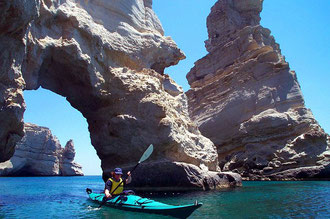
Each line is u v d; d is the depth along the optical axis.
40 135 63.38
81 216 7.46
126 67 17.52
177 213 6.84
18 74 10.82
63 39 14.23
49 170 64.12
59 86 16.70
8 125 10.84
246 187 16.92
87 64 14.84
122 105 16.38
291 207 8.86
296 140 26.09
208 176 15.86
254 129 28.98
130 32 18.33
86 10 16.25
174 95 20.53
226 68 35.19
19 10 8.88
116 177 8.52
